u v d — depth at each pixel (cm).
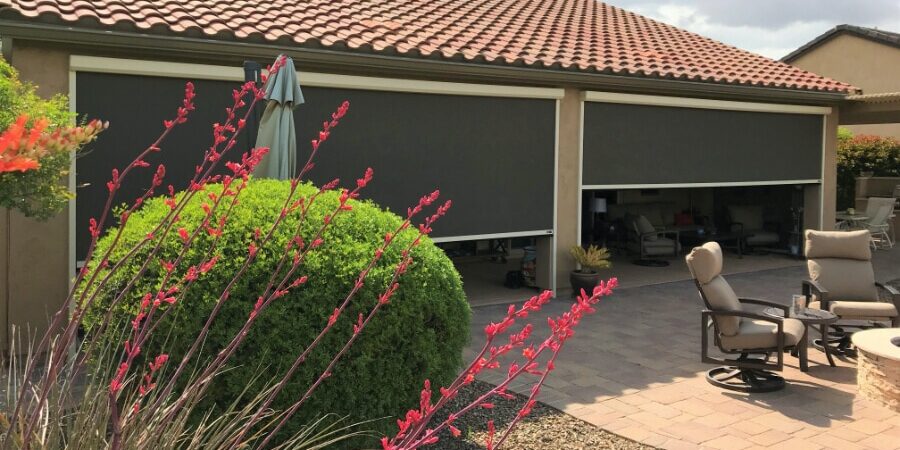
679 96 1179
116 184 257
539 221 1053
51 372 250
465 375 249
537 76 984
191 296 409
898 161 1962
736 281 1219
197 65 781
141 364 409
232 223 439
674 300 1038
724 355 741
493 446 253
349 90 887
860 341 614
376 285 434
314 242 329
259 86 648
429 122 948
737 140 1283
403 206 934
